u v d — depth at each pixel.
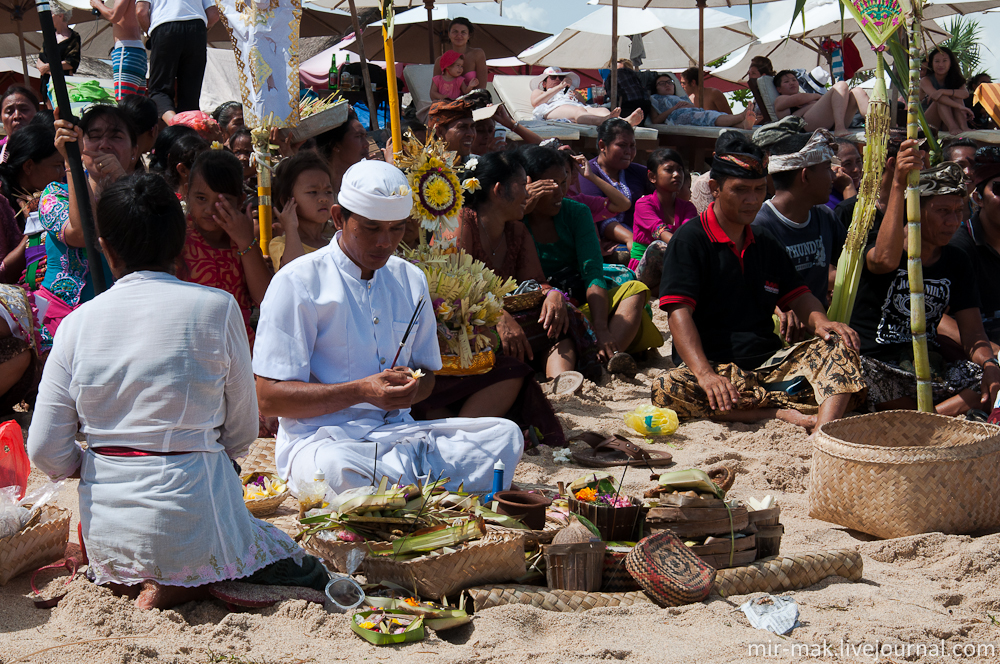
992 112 6.94
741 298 6.26
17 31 12.09
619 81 13.68
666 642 3.06
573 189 9.50
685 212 9.76
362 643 3.04
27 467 3.97
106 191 3.32
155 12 8.85
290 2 5.76
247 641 3.01
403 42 15.69
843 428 4.72
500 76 14.58
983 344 6.23
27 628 3.10
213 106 13.24
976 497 4.19
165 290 3.29
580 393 6.62
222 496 3.34
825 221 7.04
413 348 4.56
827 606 3.41
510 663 2.88
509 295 6.66
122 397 3.23
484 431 4.40
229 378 3.36
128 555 3.23
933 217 6.11
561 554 3.41
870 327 6.44
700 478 3.66
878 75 6.20
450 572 3.32
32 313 5.75
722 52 18.73
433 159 5.39
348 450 4.02
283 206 5.63
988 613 3.42
